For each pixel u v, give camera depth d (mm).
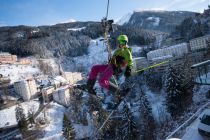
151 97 63188
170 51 101562
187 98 40812
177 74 41469
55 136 66562
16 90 93562
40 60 154375
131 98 61344
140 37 191250
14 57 135125
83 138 57812
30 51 186375
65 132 47656
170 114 45031
